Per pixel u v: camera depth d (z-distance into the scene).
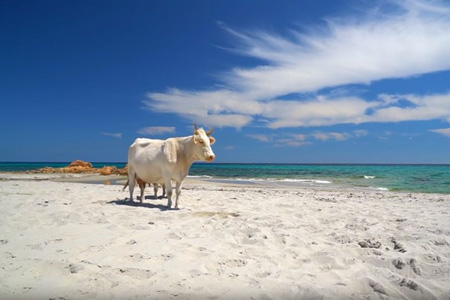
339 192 14.79
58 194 10.99
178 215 7.04
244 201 9.78
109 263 3.70
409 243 4.73
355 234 5.23
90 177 24.91
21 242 4.61
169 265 3.68
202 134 7.75
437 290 3.09
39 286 3.09
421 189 17.39
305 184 21.02
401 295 2.98
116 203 8.85
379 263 3.88
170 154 7.84
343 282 3.24
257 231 5.33
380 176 32.03
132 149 8.80
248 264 3.77
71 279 3.26
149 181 8.54
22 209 7.46
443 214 7.82
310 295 2.91
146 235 5.04
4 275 3.34
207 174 38.66
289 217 6.98
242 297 2.89
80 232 5.23
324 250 4.41
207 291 3.00
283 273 3.47
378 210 8.39
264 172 45.50
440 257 4.04
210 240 4.82
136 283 3.19
